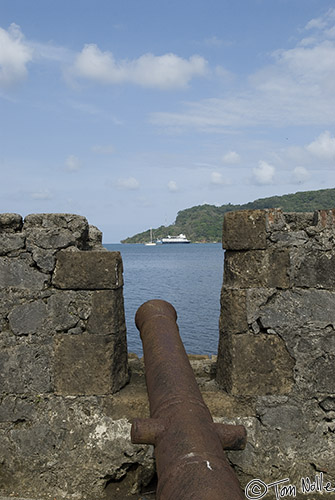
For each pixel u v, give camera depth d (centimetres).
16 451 422
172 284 3884
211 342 1628
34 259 424
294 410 421
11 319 425
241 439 264
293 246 424
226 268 441
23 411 422
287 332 423
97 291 423
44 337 424
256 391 421
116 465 418
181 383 302
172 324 391
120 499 413
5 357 423
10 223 427
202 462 229
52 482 420
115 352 427
